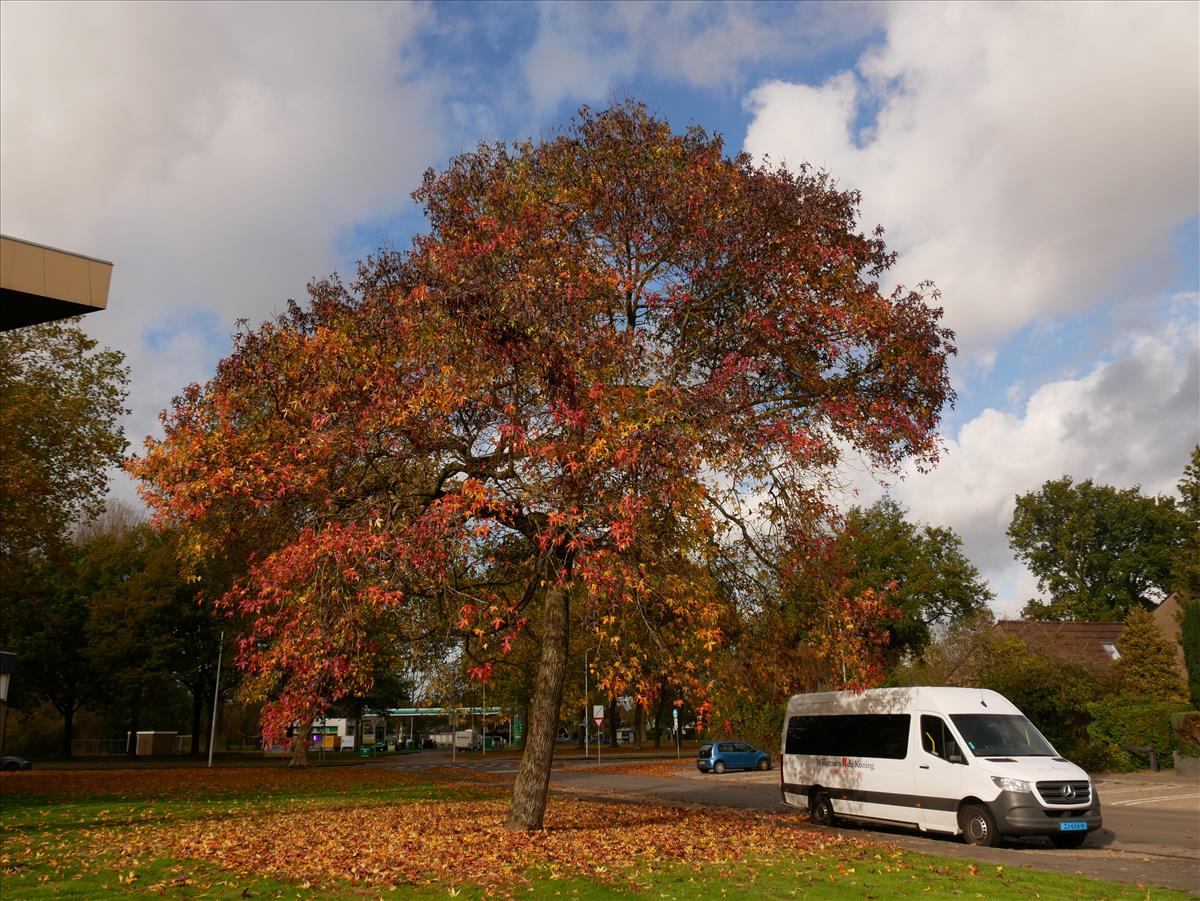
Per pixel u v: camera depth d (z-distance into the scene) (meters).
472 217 14.08
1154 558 63.09
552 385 11.74
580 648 30.38
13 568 29.75
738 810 21.16
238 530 13.64
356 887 9.64
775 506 13.30
